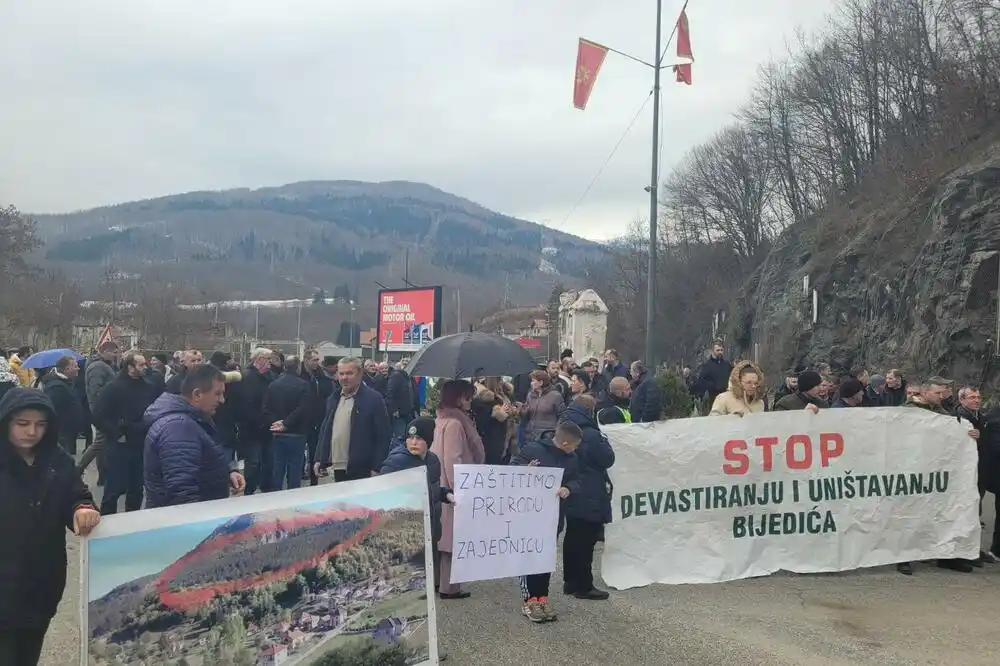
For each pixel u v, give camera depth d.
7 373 12.04
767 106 44.47
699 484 6.89
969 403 7.72
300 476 9.25
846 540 7.18
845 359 24.94
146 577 3.34
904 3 32.94
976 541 7.41
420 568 4.27
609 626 5.61
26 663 3.45
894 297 22.44
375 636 4.05
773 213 50.66
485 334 6.48
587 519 6.11
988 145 22.36
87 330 53.22
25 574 3.34
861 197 30.98
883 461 7.29
